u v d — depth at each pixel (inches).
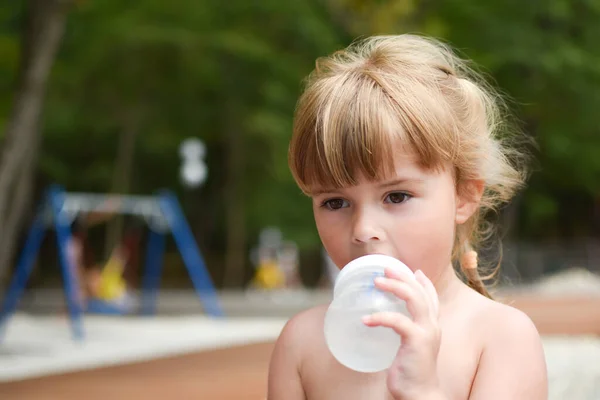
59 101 885.2
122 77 872.9
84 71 836.6
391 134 62.4
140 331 512.4
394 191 63.4
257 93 917.8
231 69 895.1
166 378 276.1
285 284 1007.6
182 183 1189.1
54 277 1156.5
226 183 1119.0
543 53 908.0
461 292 68.7
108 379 277.1
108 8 794.8
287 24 872.3
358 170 62.9
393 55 69.1
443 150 63.8
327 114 64.0
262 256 995.9
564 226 1473.9
